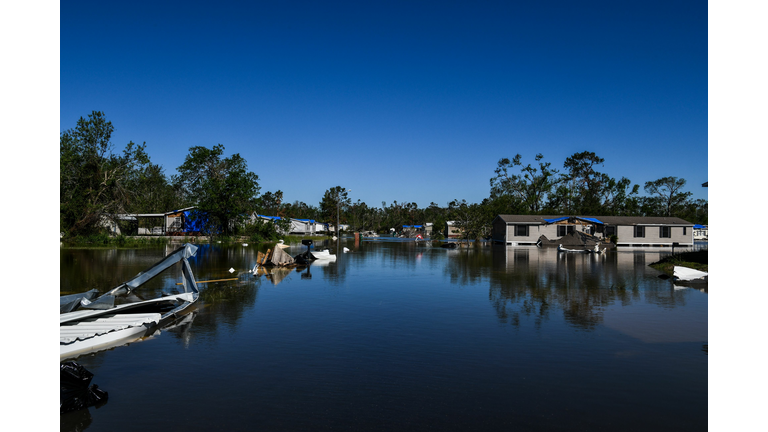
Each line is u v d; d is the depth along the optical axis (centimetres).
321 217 9538
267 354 680
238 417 463
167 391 532
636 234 4481
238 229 4744
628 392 534
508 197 6519
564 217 4666
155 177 6806
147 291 1305
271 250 2106
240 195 4466
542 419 461
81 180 3562
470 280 1561
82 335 716
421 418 462
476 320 913
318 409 483
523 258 2634
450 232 7056
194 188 4678
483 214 5256
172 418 460
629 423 454
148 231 4981
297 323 887
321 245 4203
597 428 442
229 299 1168
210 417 463
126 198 3788
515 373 597
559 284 1455
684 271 1543
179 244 3762
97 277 1558
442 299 1166
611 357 666
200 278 1617
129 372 598
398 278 1620
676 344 735
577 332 814
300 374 591
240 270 1889
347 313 987
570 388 546
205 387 545
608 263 2284
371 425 445
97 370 606
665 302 1117
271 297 1198
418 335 793
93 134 3616
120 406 489
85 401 486
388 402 502
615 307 1051
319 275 1716
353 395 521
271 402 501
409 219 12838
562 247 3534
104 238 3341
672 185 8150
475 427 442
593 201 7094
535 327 853
